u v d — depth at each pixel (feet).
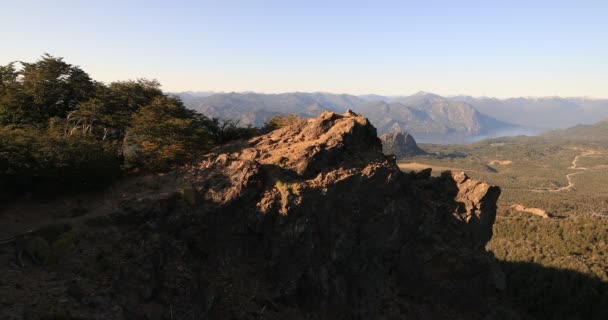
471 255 187.73
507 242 452.35
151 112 195.72
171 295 111.14
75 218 129.49
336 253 155.43
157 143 179.52
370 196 167.94
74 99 222.48
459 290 185.06
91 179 152.87
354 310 154.92
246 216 145.59
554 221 500.33
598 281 324.80
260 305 131.13
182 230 133.69
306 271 145.38
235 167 160.86
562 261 371.35
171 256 122.42
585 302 300.20
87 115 200.44
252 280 137.18
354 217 162.30
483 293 192.03
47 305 85.97
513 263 391.45
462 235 195.00
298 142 185.78
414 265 183.62
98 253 110.63
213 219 139.74
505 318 200.13
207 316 116.37
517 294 317.83
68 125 197.47
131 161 183.01
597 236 435.12
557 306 298.15
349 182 162.71
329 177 160.35
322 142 173.37
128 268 108.06
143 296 103.96
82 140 162.81
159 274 114.83
